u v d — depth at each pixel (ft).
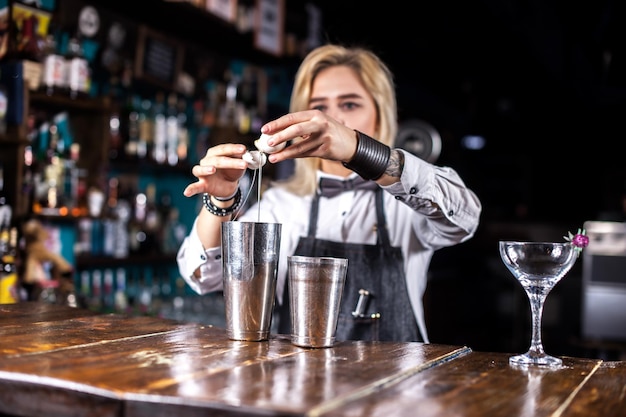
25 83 8.36
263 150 4.49
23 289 8.77
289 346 4.26
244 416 2.82
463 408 2.96
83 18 10.50
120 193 11.50
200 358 3.78
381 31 18.52
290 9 15.25
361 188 6.46
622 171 33.68
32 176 8.95
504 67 22.93
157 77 11.67
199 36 12.53
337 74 6.61
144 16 11.25
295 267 4.26
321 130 4.52
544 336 19.13
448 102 28.45
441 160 27.02
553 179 35.96
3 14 8.54
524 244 4.08
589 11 20.57
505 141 33.53
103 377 3.26
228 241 4.38
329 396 3.01
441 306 19.10
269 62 14.48
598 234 15.88
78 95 9.24
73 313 5.41
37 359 3.63
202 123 12.60
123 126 10.55
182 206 13.03
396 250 6.23
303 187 6.66
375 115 6.79
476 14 17.21
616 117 32.71
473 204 5.64
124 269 11.69
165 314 11.23
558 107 30.71
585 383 3.52
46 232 8.94
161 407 2.94
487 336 22.02
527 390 3.33
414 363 3.81
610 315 15.66
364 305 6.03
